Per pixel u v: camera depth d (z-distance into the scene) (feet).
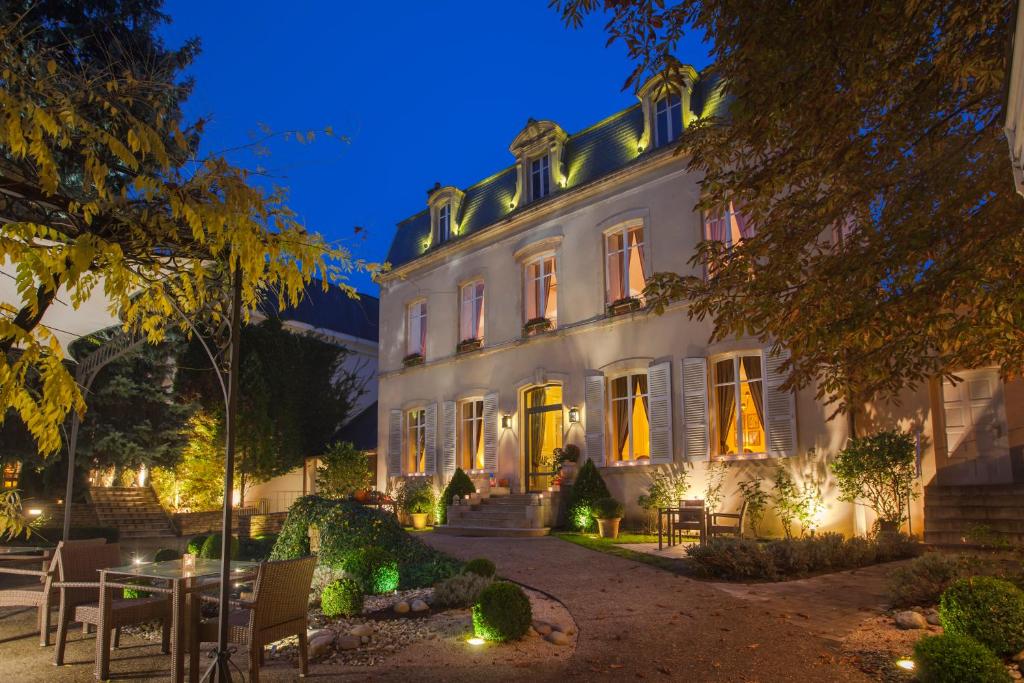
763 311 21.89
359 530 32.91
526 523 51.16
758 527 44.16
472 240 66.59
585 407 55.11
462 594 26.86
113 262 14.39
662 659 19.62
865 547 33.81
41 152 12.82
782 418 44.14
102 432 61.67
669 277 24.35
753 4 20.47
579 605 26.12
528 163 63.77
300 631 18.70
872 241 21.79
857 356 22.09
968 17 18.58
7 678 19.10
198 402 71.72
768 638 21.36
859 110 21.79
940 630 21.31
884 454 37.65
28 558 26.09
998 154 21.58
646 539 44.65
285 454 78.23
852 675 18.03
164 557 32.71
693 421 48.21
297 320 85.10
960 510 36.78
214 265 18.01
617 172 54.13
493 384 63.26
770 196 23.72
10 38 14.15
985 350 20.84
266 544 43.57
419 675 18.63
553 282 60.44
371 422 88.99
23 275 13.08
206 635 17.85
